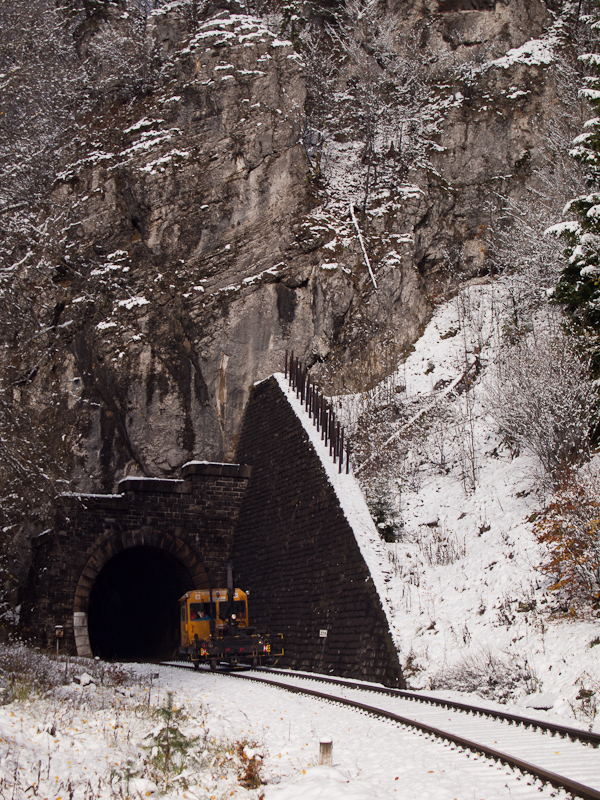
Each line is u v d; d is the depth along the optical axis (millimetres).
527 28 40062
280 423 27734
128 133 35281
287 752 9367
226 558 29094
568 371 18953
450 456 25469
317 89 39625
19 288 21031
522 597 15844
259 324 31500
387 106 38344
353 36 41688
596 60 19125
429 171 36281
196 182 33375
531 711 11594
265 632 24734
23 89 22562
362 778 7906
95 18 41406
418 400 28719
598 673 11703
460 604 17250
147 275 32188
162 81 37156
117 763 8477
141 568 32812
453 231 35750
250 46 35438
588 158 18906
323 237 32938
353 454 26500
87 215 33062
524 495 20016
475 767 7965
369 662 17797
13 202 20953
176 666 24391
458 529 21141
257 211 33188
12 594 28219
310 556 22938
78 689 13742
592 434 19188
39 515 28156
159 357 30812
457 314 32750
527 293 28875
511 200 32406
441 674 15195
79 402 30344
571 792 6613
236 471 29594
